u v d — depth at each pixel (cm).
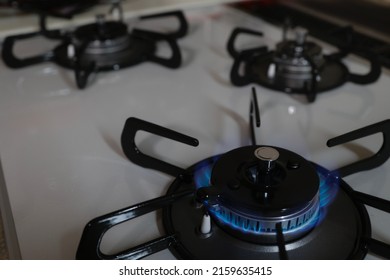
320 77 71
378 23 88
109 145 55
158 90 70
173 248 38
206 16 105
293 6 106
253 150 44
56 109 65
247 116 62
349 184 47
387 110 62
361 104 65
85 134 58
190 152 53
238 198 38
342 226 40
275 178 40
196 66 79
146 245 37
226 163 42
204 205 39
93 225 37
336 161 51
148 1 103
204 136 57
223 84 72
